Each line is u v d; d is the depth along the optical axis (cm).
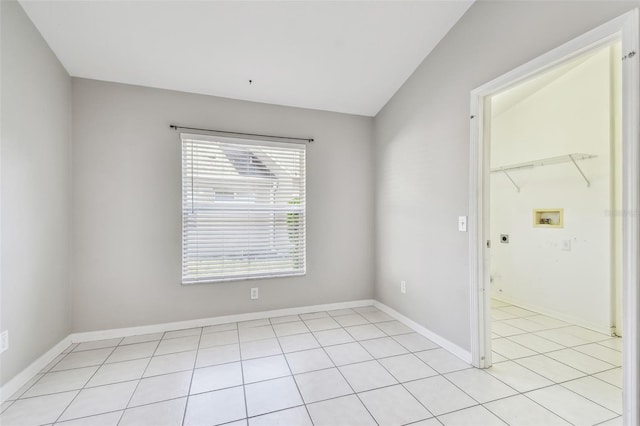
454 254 227
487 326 208
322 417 158
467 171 214
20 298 187
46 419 156
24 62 189
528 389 182
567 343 246
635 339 129
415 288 275
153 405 167
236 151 295
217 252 288
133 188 263
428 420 155
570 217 292
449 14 217
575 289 288
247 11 201
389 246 318
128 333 262
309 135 323
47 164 215
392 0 201
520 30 177
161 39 218
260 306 305
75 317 249
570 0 152
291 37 225
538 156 322
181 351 233
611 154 261
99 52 226
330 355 226
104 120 256
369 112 340
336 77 276
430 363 214
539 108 321
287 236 315
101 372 202
